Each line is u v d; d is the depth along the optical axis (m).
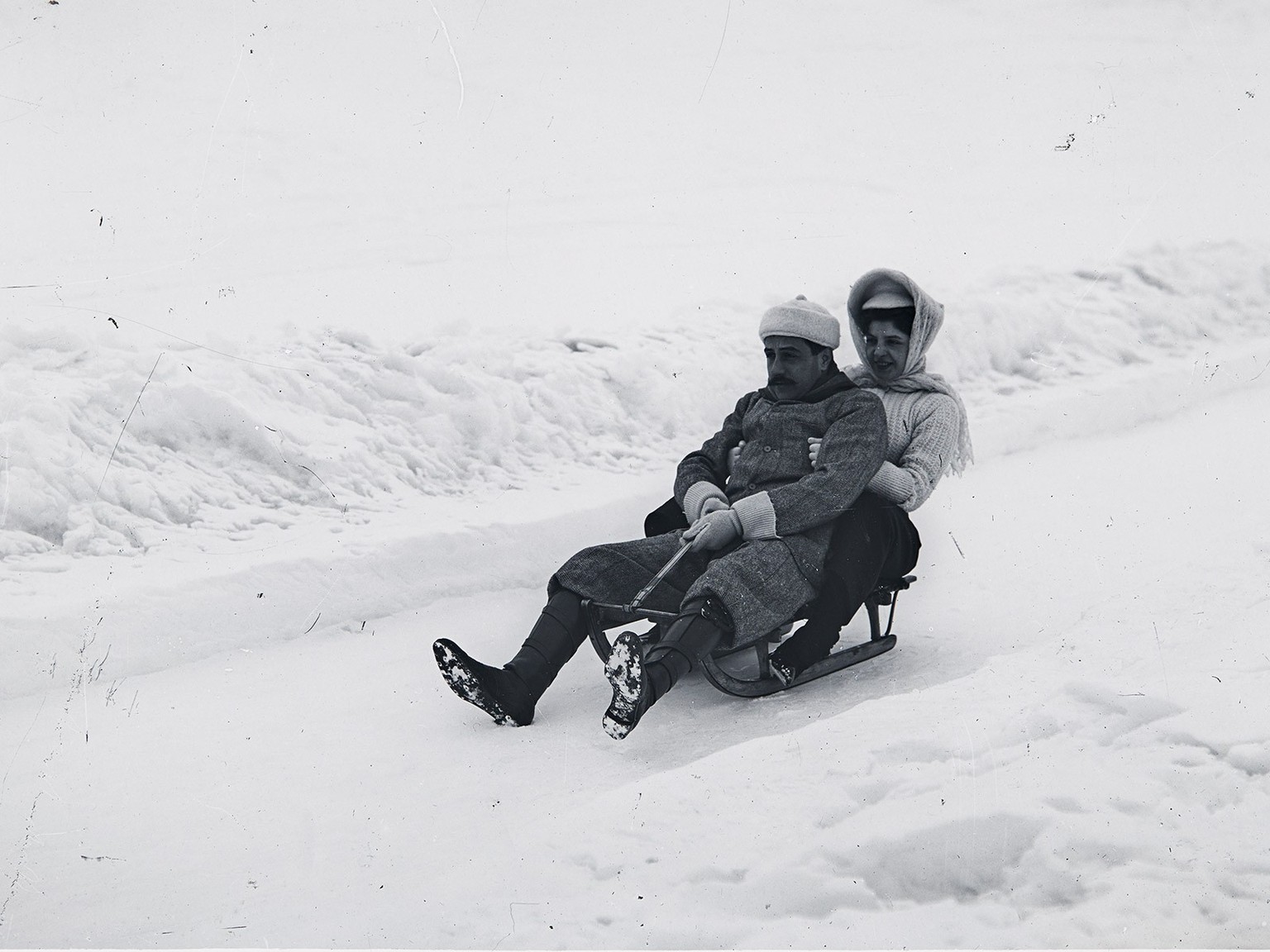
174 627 4.66
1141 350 8.68
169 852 3.24
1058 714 3.34
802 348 4.63
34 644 4.38
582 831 3.00
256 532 5.39
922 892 2.79
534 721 4.16
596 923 2.67
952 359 8.16
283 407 6.15
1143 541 5.58
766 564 4.22
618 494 6.11
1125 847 2.76
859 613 5.09
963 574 5.40
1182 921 2.55
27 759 3.83
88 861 3.20
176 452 5.70
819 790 3.09
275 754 3.88
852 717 3.51
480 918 2.72
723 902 2.71
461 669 3.94
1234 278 9.59
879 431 4.48
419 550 5.33
